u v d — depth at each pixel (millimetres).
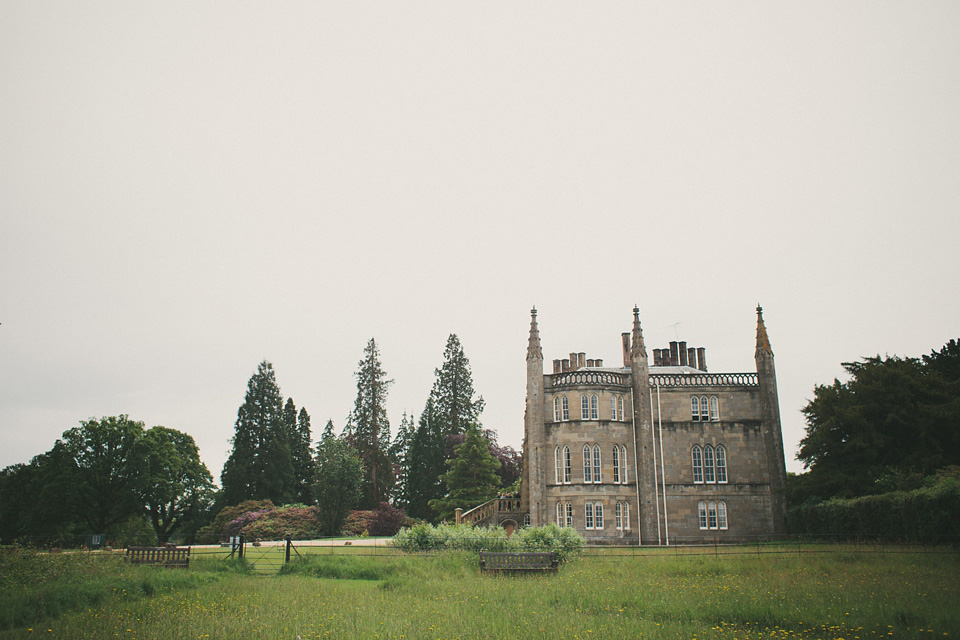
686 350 79625
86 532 92188
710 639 18906
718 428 69062
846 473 57688
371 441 111375
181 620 22141
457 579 33500
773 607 23000
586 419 67438
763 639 19219
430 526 48062
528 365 69500
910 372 58062
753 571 34281
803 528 60750
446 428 117375
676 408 69438
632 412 68625
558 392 68500
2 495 95438
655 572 35344
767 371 69625
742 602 24062
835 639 19250
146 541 65625
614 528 65250
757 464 68375
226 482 100000
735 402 69625
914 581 28266
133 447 90500
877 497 48062
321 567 39375
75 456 89938
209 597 27578
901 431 56781
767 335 70812
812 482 58875
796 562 37750
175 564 39000
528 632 19797
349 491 86500
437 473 105438
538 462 67000
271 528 83062
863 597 24359
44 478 89438
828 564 35812
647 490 66375
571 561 41500
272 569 42344
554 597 26797
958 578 29266
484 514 69125
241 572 39312
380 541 72500
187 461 101000
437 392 120688
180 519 102562
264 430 103438
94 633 20203
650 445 67375
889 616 21250
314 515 86000
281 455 103312
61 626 21406
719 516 67250
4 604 23656
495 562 36344
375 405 113562
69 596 25859
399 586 31000
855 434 58500
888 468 54219
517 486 98375
